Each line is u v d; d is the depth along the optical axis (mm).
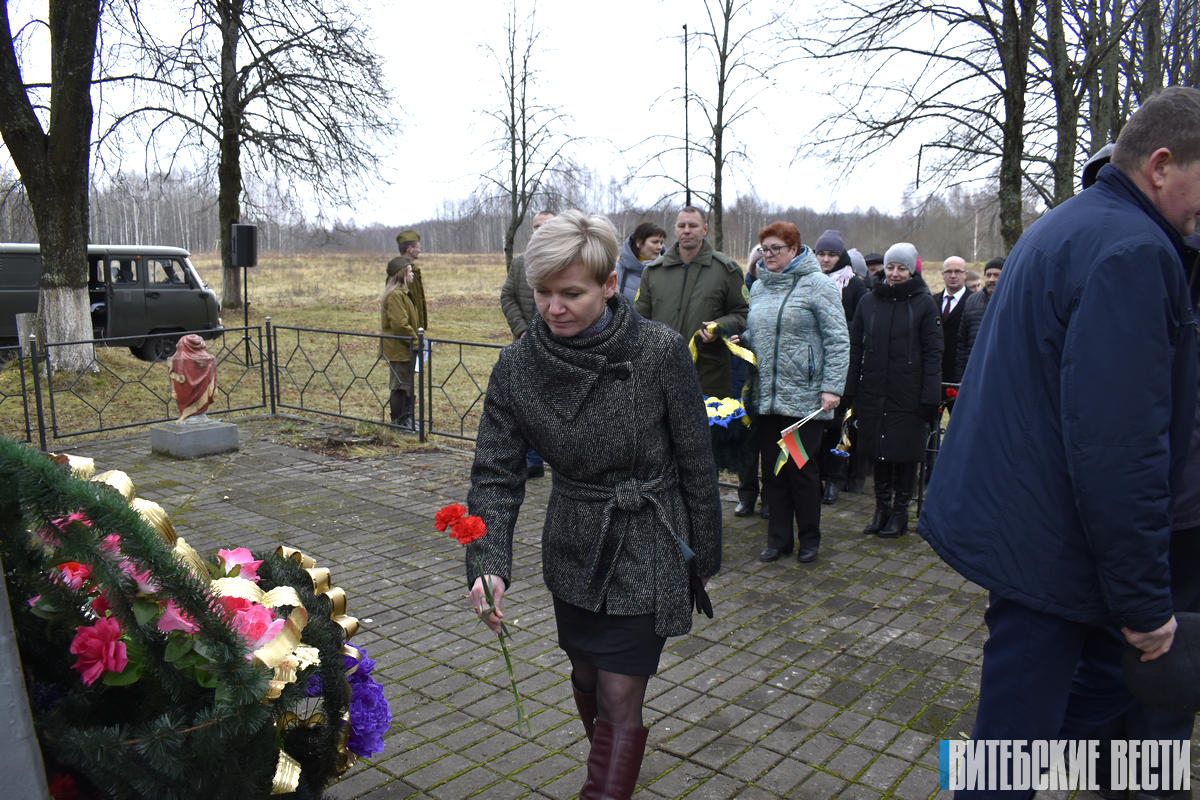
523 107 24109
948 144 13758
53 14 11164
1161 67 12625
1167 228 1967
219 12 16312
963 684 3367
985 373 2068
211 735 1584
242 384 12117
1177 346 1892
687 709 3174
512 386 2154
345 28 19078
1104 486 1779
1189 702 1918
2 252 13336
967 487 2062
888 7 12820
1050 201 13469
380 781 2729
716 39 18828
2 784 1276
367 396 11211
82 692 1668
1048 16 10781
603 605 2084
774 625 3938
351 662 2172
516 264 6398
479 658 3604
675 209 20375
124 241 61906
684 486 2158
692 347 5211
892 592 4348
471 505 2170
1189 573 2445
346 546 5059
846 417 5809
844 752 2881
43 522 1504
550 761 2840
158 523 1854
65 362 11094
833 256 6473
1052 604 1951
